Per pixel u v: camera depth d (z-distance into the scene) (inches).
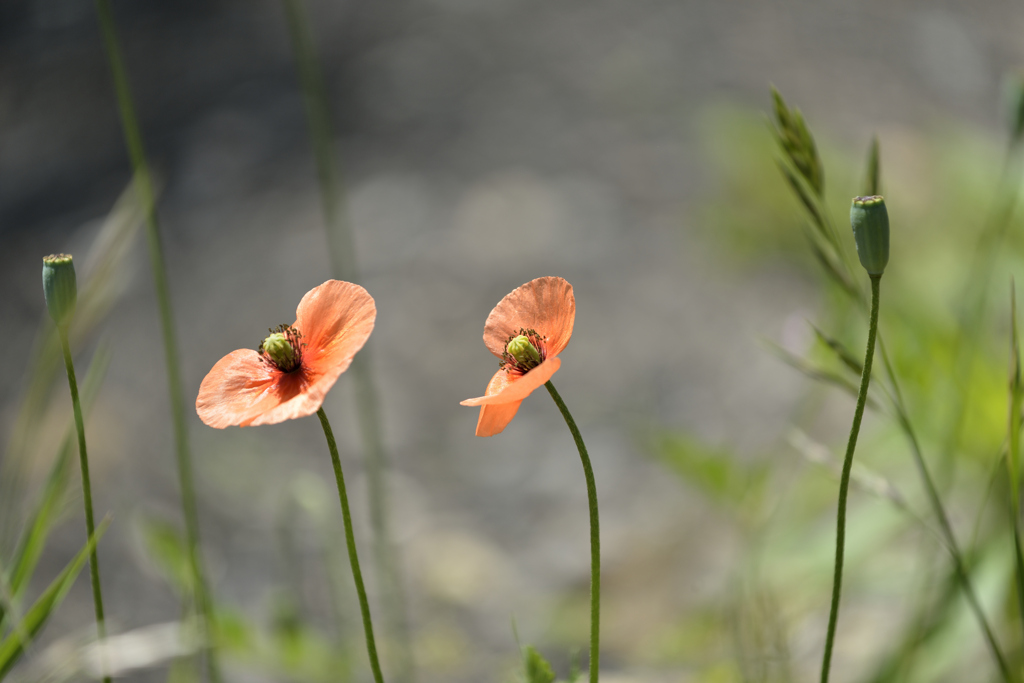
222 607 46.9
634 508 73.7
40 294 100.0
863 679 44.3
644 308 95.7
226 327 96.2
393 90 130.6
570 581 67.1
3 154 128.0
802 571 50.2
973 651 43.6
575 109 124.0
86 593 66.6
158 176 115.6
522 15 147.2
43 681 36.7
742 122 94.4
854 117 114.9
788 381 83.4
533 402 90.3
